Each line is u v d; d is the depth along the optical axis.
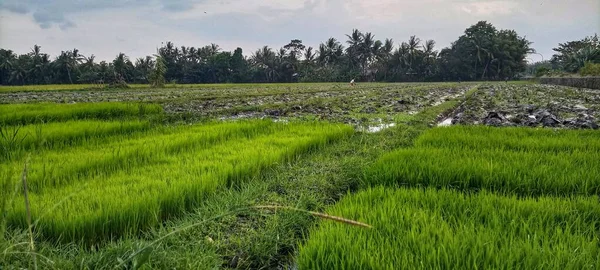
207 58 96.62
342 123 9.96
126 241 2.80
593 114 11.91
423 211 3.34
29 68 91.62
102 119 10.59
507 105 16.03
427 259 2.51
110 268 2.44
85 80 81.25
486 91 28.70
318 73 86.88
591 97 20.12
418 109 14.61
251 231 3.26
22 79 92.94
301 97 22.66
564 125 10.04
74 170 4.61
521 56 79.81
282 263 3.07
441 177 4.59
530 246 2.62
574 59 62.09
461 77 82.31
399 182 4.68
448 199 3.74
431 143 6.78
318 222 3.48
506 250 2.58
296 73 92.50
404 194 3.88
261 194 4.15
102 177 4.42
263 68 94.19
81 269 2.42
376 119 11.54
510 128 8.36
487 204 3.55
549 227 3.04
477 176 4.56
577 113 12.44
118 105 11.96
